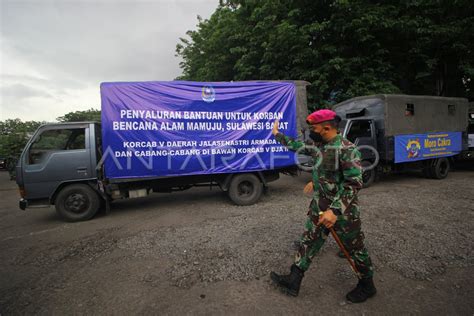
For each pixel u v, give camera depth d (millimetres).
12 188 10203
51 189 5039
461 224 4039
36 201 5082
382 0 10234
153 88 5070
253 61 10992
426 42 9672
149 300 2492
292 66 10531
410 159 7434
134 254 3467
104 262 3305
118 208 5988
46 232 4617
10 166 8977
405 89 11820
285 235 3801
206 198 6516
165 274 2938
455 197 5605
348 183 2086
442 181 7684
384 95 7105
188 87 5223
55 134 5148
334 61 9312
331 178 2244
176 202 6258
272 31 9930
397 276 2729
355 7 9344
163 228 4410
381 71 9945
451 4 9445
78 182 5199
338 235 2236
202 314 2266
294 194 6539
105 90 4914
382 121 7191
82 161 5105
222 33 11852
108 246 3785
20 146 12703
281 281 2498
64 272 3109
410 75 11383
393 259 3049
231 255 3277
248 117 5535
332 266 2949
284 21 9492
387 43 10609
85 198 5176
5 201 7820
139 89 5020
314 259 3104
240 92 5477
